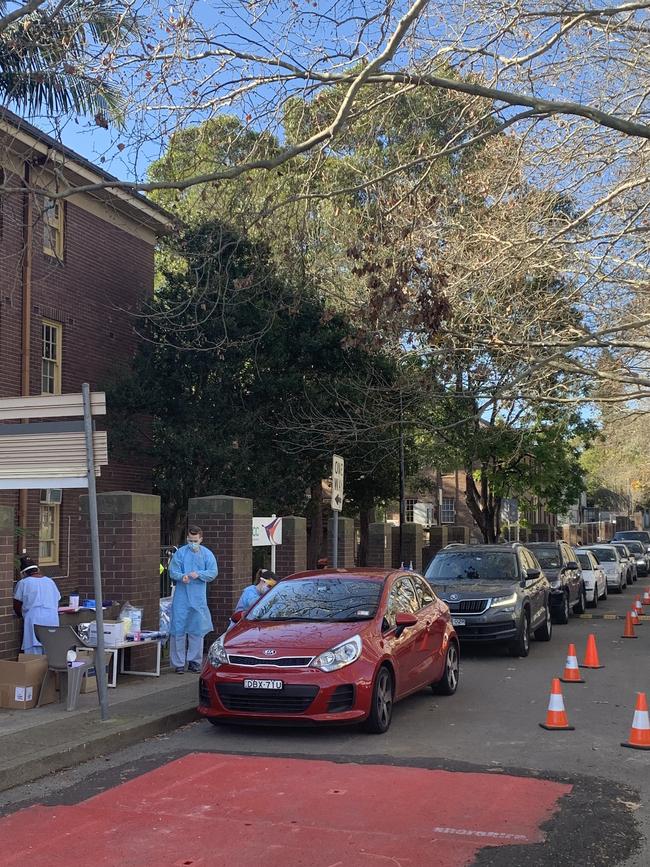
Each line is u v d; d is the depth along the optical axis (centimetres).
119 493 1144
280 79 990
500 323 1709
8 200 1805
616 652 1448
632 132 972
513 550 1541
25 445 901
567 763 728
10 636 992
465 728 869
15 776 685
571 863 501
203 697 859
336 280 1794
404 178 1400
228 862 502
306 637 848
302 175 1163
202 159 1093
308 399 2086
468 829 557
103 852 524
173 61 964
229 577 1317
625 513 8144
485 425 2744
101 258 2156
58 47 972
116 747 800
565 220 1512
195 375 2148
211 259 1249
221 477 2070
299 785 659
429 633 1006
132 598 1131
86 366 2094
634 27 1138
